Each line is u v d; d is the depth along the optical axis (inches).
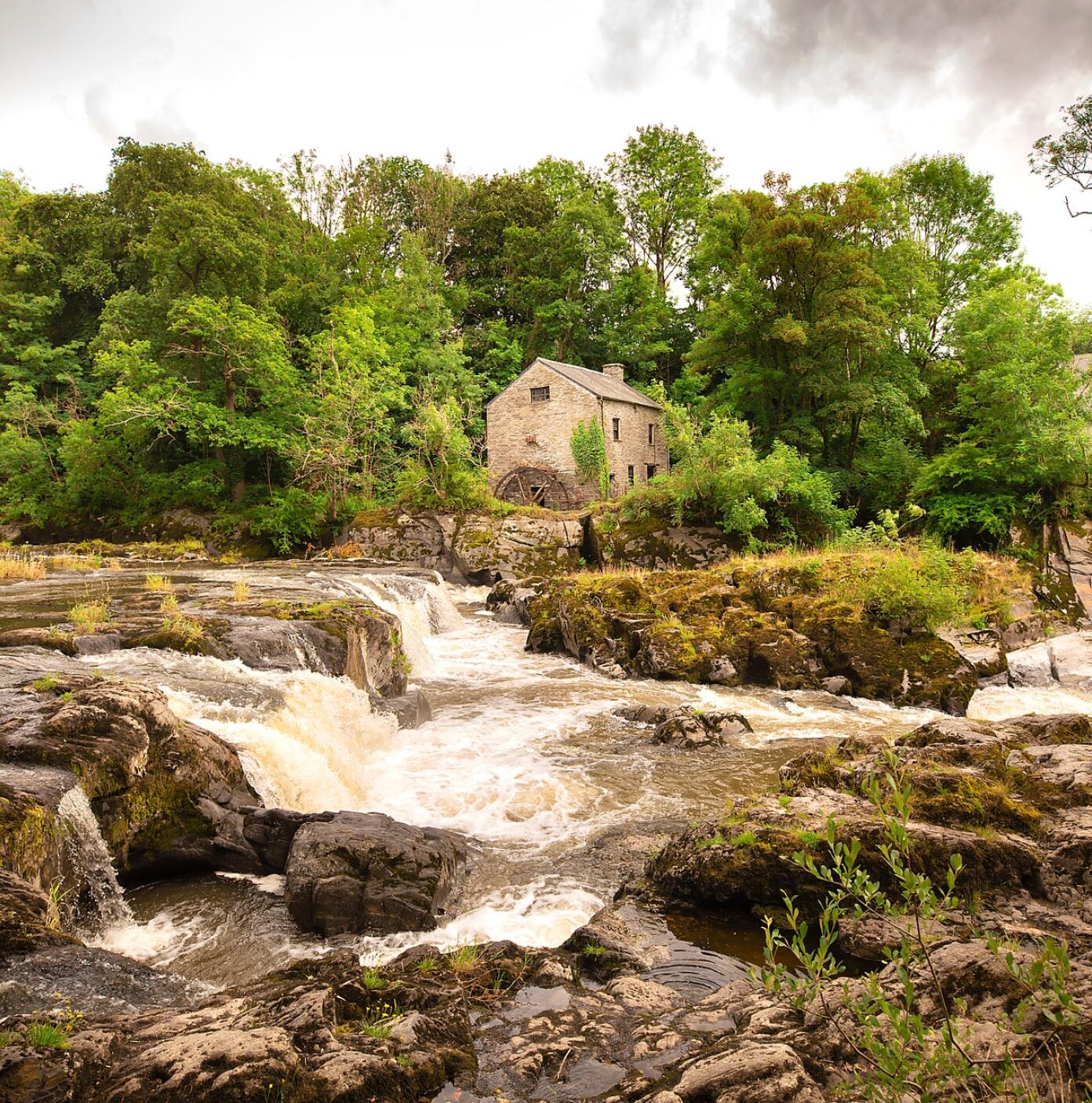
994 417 1251.2
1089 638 766.5
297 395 1702.8
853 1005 151.8
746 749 542.9
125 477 1728.6
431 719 611.8
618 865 361.7
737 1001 221.6
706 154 2546.8
